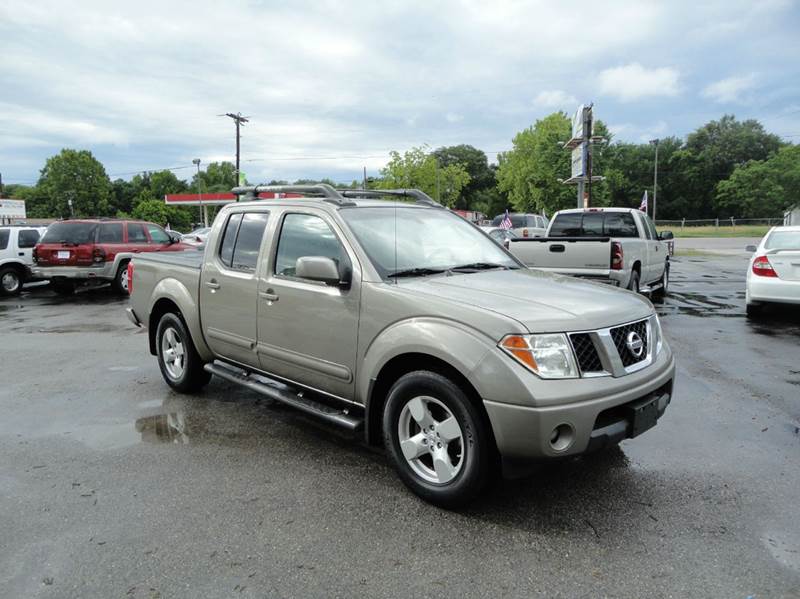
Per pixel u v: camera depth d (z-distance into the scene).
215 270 4.85
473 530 3.04
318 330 3.88
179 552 2.84
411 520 3.15
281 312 4.16
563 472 3.73
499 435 2.91
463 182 71.94
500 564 2.73
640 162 86.94
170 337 5.57
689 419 4.69
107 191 101.19
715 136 89.81
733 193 70.50
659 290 12.67
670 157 85.88
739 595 2.50
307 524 3.11
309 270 3.66
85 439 4.37
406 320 3.34
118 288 13.84
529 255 8.95
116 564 2.74
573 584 2.58
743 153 84.50
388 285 3.52
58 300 13.16
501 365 2.90
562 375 2.93
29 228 14.66
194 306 5.08
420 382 3.23
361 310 3.59
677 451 4.05
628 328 3.32
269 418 4.86
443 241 4.35
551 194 52.88
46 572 2.68
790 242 9.30
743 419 4.68
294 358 4.10
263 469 3.82
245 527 3.08
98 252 13.24
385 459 4.00
